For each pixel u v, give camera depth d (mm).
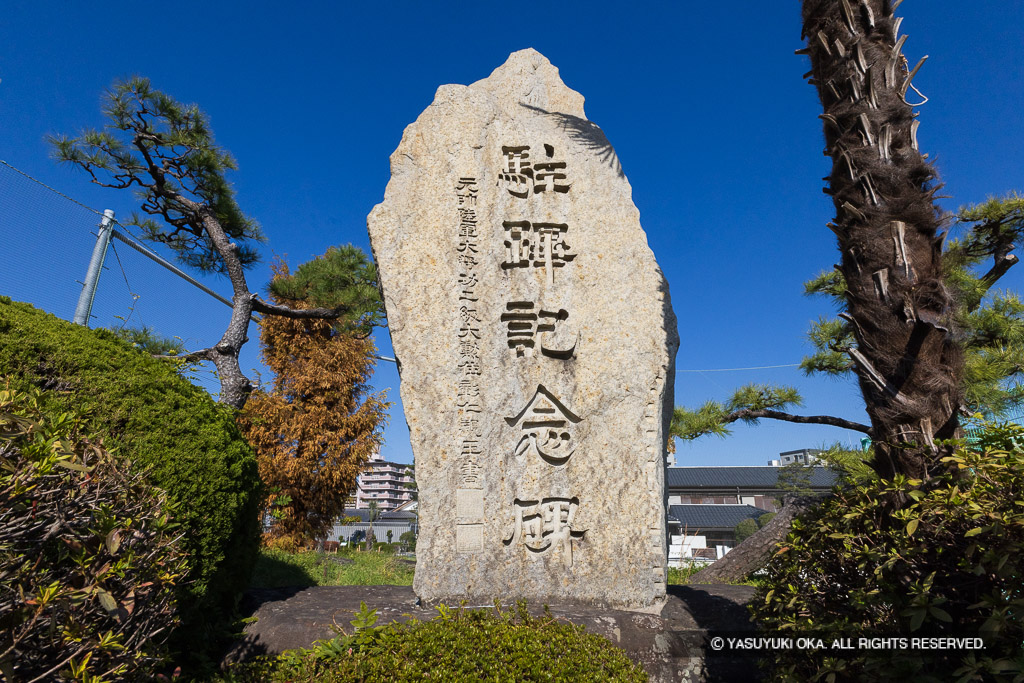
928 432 2947
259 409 14273
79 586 2262
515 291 5398
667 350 5336
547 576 4871
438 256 5375
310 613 4664
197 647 4344
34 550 2205
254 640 4457
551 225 5570
